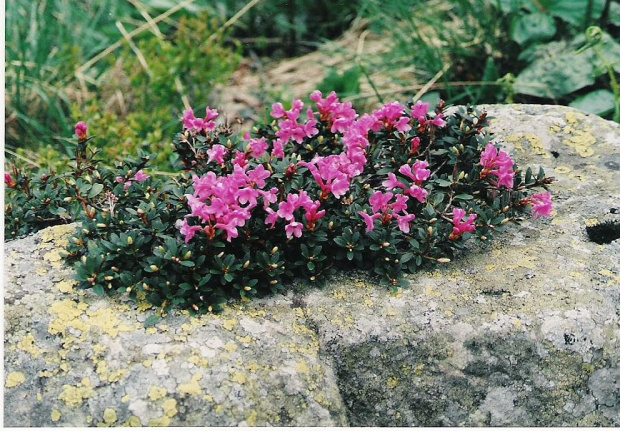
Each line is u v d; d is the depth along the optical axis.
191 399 0.56
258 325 0.61
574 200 0.75
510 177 0.69
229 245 0.66
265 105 1.23
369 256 0.68
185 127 0.74
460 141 0.74
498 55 1.18
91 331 0.59
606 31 1.14
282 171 0.67
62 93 1.19
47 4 1.25
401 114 0.75
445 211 0.68
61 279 0.63
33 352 0.58
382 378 0.62
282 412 0.58
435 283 0.65
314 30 1.45
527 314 0.62
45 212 0.73
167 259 0.62
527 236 0.71
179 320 0.61
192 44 1.26
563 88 1.05
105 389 0.56
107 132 1.04
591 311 0.62
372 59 1.27
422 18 1.17
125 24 1.41
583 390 0.62
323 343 0.61
